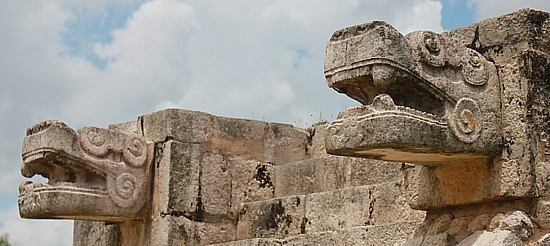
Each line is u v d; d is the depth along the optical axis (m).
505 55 6.41
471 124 6.08
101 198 9.36
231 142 10.23
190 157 9.84
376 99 5.75
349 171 9.34
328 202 8.88
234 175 10.14
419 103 6.14
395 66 5.77
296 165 10.09
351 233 7.78
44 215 9.17
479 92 6.21
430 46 5.98
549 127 6.27
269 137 10.52
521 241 5.97
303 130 10.82
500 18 6.49
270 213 9.54
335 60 5.96
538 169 6.11
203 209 9.83
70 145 9.16
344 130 5.80
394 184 8.26
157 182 9.77
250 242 8.38
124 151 9.62
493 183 6.17
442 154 6.11
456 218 6.48
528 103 6.20
